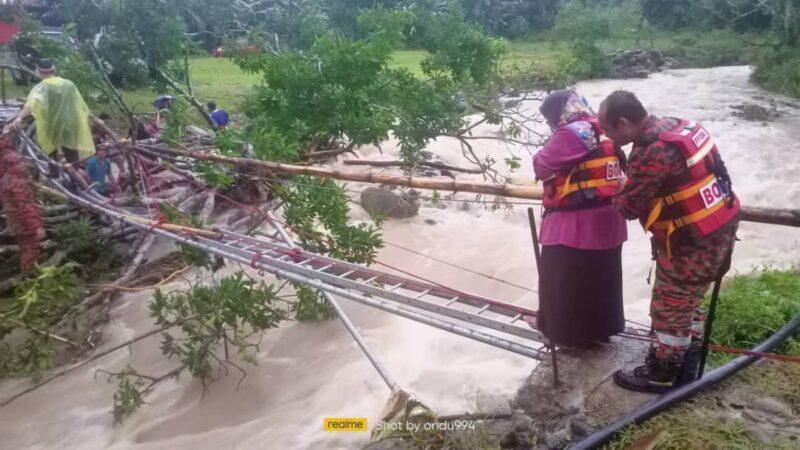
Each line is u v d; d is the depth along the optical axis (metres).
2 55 16.36
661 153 3.82
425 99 11.23
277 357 8.19
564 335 4.47
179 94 13.87
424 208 12.10
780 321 5.35
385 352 7.86
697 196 3.88
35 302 7.68
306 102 10.71
